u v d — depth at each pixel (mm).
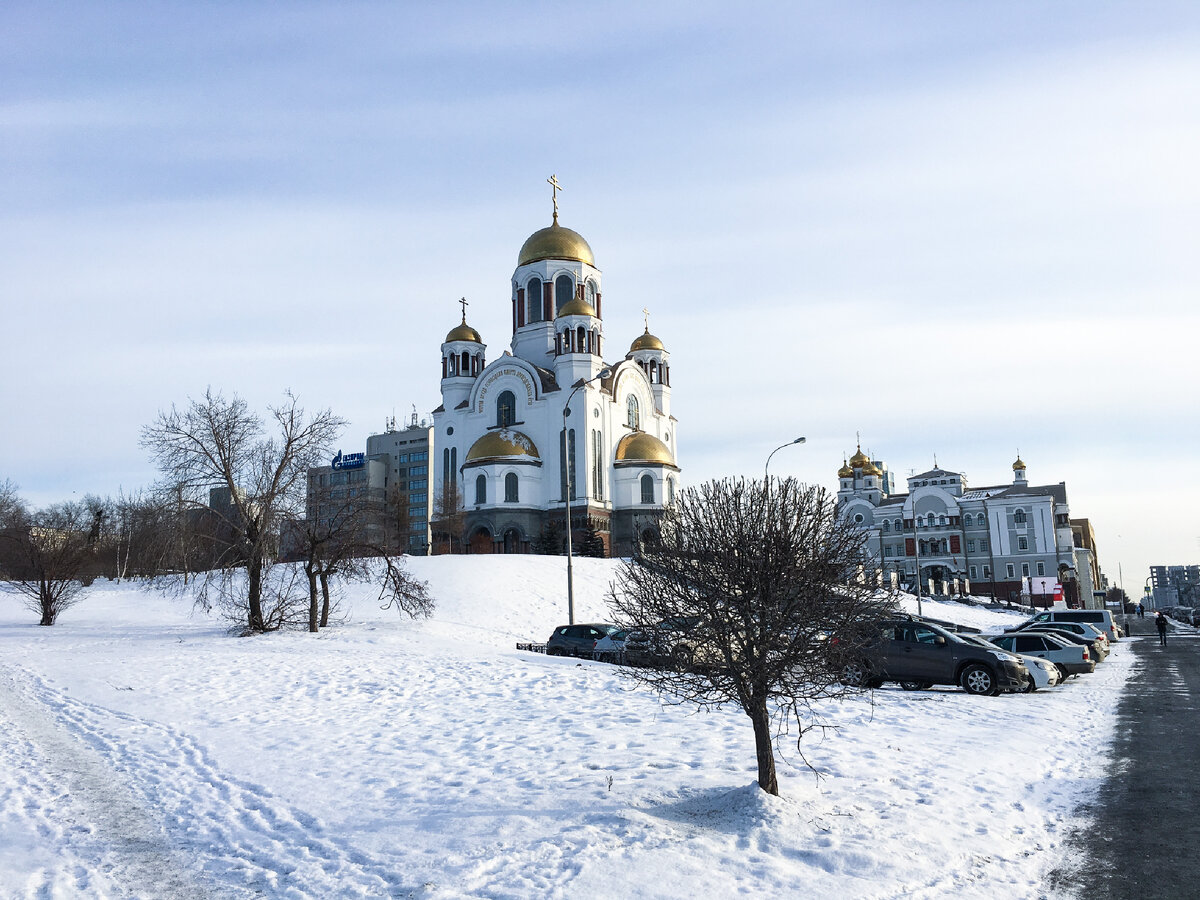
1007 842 9023
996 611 71250
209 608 34281
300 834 9359
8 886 7957
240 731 15219
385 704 18047
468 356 85312
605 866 7926
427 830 9242
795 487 10219
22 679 22047
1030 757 13203
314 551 33500
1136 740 15094
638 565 10516
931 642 22172
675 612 9867
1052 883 7941
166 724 15922
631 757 12594
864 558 10250
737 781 10914
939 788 10953
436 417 83688
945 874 8023
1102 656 36906
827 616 9609
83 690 19938
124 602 49719
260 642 29656
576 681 21062
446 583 47219
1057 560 98000
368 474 148250
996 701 19859
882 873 7922
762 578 9438
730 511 9883
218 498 35125
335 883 7875
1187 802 10727
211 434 33188
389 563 34906
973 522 102000
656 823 9102
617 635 28625
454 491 77188
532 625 40438
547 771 11789
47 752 13688
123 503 70625
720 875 7750
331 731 15164
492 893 7418
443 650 27750
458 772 11906
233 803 10672
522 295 85375
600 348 79375
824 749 13227
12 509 74188
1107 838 9266
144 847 9117
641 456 77000
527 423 77750
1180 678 27312
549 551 71688
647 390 85375
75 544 44812
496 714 16766
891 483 137000
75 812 10375
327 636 31219
